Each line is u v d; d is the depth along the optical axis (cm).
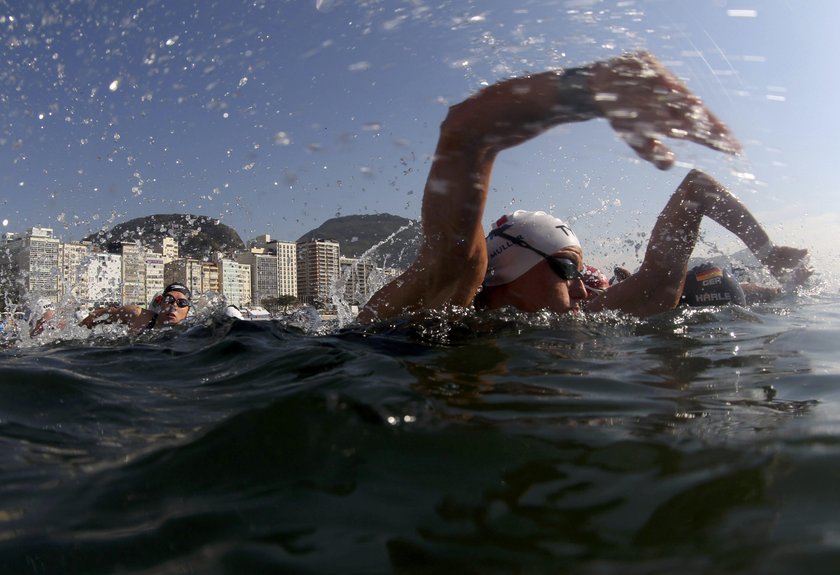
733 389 160
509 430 124
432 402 143
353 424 127
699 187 298
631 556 75
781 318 309
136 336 310
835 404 142
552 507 90
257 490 103
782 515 82
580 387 161
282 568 79
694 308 312
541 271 273
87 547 88
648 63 152
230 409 155
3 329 390
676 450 110
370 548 82
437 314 243
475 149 191
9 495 107
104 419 154
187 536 89
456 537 83
